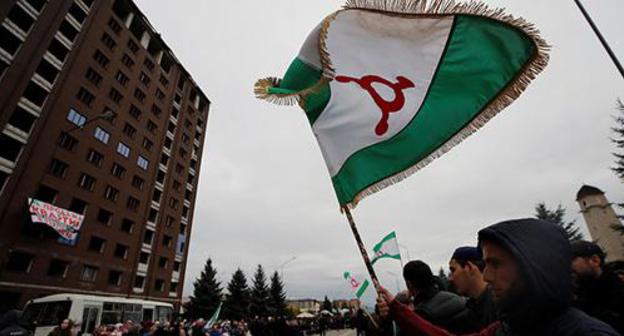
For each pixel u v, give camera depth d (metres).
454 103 2.54
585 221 38.41
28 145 27.11
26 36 28.11
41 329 12.52
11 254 24.81
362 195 2.53
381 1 2.73
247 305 52.31
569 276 0.99
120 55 37.84
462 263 2.35
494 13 2.43
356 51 2.87
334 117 2.79
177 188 46.97
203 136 56.06
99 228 32.25
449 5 2.58
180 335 11.08
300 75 2.91
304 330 29.17
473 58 2.52
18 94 26.77
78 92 31.94
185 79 52.16
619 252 34.53
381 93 2.75
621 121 20.19
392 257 6.16
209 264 51.50
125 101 37.91
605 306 2.21
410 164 2.53
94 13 34.69
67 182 29.67
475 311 2.20
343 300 87.56
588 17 4.44
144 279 38.34
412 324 1.72
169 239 43.69
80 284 29.20
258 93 2.81
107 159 34.41
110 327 13.12
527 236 1.05
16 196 25.56
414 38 2.75
